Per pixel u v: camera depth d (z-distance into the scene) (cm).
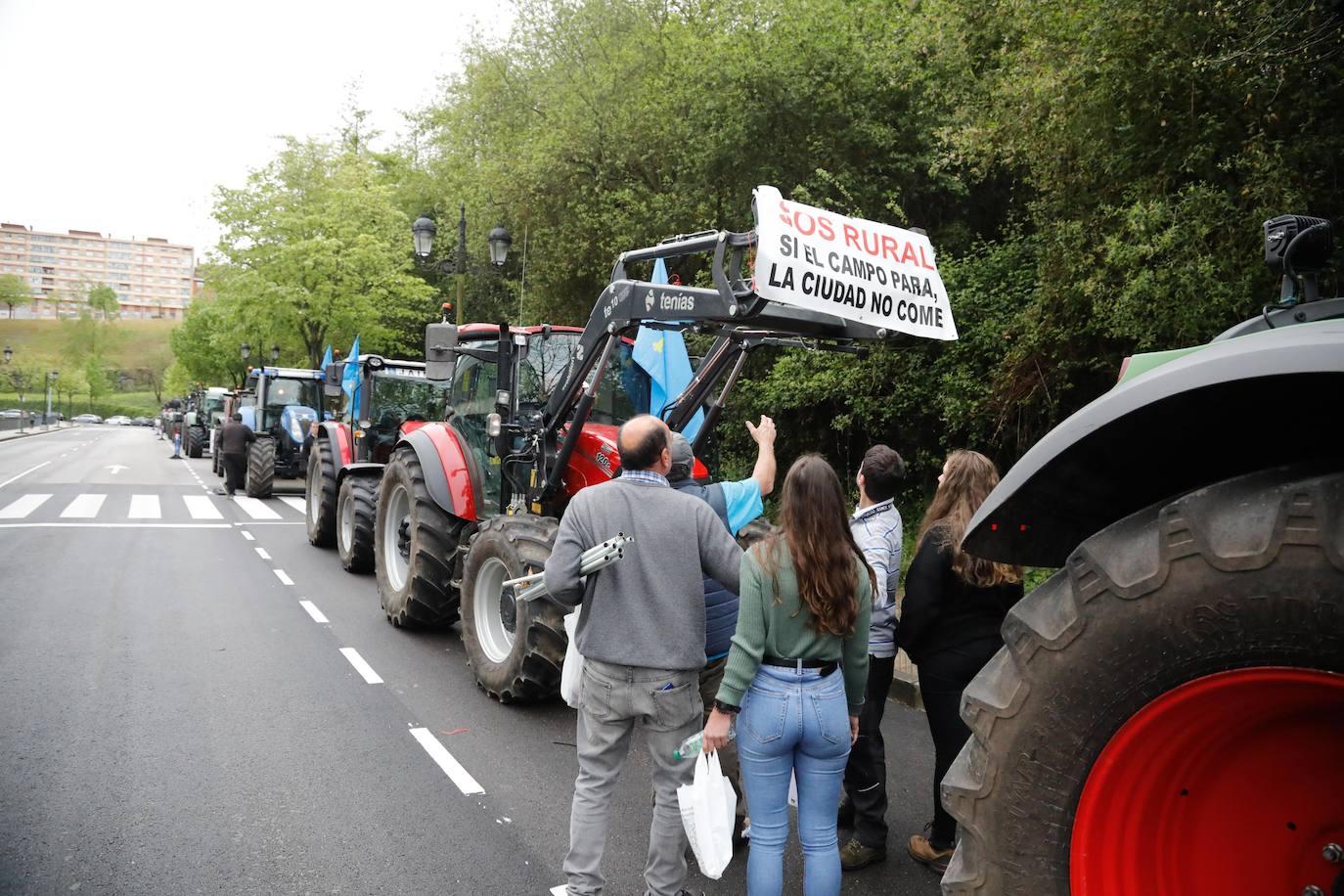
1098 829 178
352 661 638
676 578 306
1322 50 548
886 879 353
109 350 15688
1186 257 630
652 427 320
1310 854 172
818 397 1122
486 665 558
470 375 700
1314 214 582
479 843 374
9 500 1577
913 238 411
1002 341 909
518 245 1631
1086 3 654
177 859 351
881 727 536
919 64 1108
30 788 408
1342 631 145
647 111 1338
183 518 1397
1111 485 200
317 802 407
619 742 311
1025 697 182
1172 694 166
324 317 2505
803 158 1158
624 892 337
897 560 375
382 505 773
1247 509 159
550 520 544
